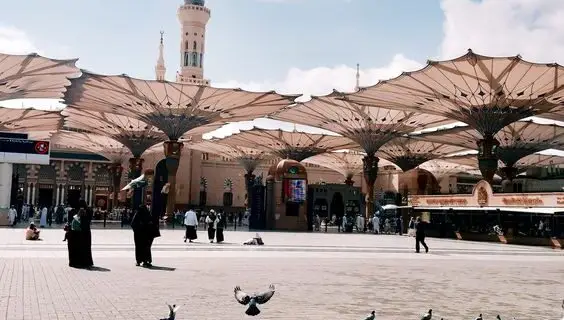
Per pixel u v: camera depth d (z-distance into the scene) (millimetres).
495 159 41094
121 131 59438
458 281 13367
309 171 84938
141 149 60812
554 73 34812
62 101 47125
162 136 60750
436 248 27047
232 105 47344
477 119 41344
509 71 35375
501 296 11000
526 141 55781
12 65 38344
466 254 23594
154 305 8586
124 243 22453
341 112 51250
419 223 23562
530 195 34906
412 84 39406
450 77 37406
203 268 14289
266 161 76562
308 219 44688
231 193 80500
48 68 39812
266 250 21438
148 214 14469
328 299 9844
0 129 57500
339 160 75750
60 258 15586
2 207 33875
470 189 86125
